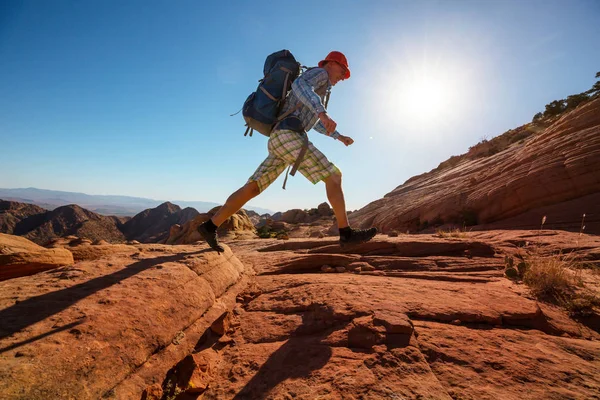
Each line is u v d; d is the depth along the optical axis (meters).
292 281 3.33
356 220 40.06
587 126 16.39
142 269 2.43
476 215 18.58
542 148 17.66
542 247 4.88
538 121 43.03
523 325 2.07
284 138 2.48
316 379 1.54
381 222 30.53
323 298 2.53
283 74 2.58
